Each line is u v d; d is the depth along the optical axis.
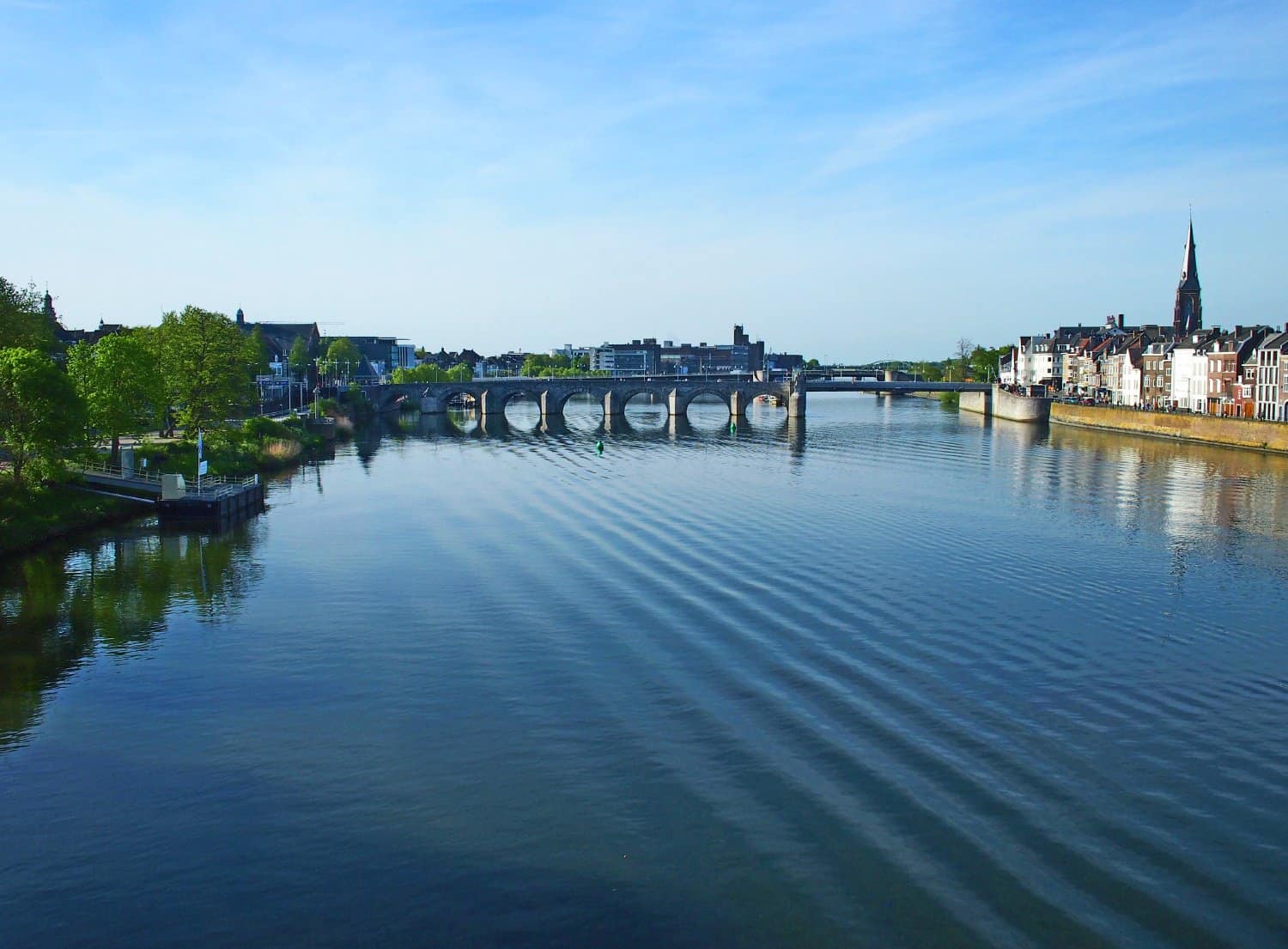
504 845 33.31
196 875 31.88
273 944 28.70
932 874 31.53
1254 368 165.12
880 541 78.12
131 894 30.95
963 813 35.16
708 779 37.59
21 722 43.31
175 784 37.66
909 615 57.75
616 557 72.12
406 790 37.03
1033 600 61.16
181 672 49.16
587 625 55.75
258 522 86.62
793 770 38.25
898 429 193.38
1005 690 46.34
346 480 114.69
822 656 50.66
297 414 177.00
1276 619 57.84
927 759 39.22
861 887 30.88
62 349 126.75
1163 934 28.81
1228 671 49.31
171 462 102.69
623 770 38.31
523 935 28.95
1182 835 33.97
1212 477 116.81
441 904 30.33
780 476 119.62
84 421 80.62
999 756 39.59
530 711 43.91
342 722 43.00
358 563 71.00
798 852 32.75
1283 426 140.62
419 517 89.31
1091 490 106.12
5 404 76.62
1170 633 55.16
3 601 61.50
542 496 102.69
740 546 75.94
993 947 28.23
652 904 30.19
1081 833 33.97
